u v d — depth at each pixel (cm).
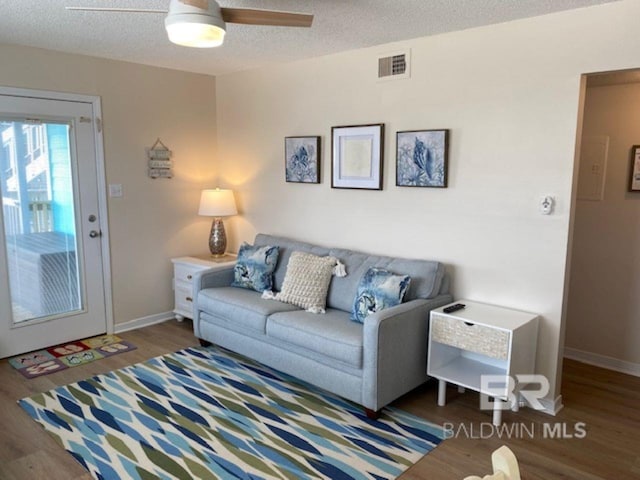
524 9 268
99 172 409
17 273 371
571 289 379
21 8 272
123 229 430
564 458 247
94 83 398
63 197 391
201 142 482
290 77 418
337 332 294
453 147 323
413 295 318
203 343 400
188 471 235
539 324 296
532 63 285
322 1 258
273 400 307
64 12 279
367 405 281
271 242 421
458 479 230
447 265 336
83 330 413
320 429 274
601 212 362
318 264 358
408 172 346
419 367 309
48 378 337
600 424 281
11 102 357
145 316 454
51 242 388
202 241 494
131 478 230
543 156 286
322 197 409
